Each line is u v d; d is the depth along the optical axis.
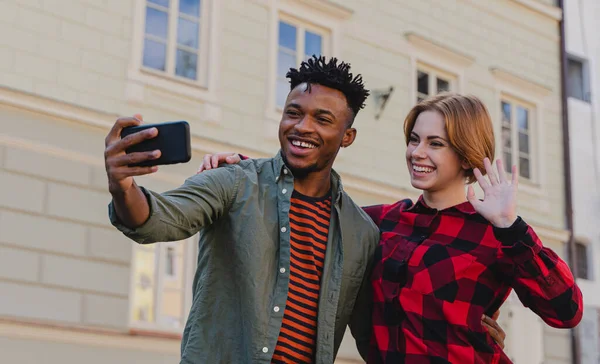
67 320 9.72
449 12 14.43
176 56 11.14
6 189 9.51
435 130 3.52
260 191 3.15
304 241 3.15
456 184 3.57
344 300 3.29
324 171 3.24
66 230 9.87
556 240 15.26
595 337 15.43
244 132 11.54
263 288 3.01
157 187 10.63
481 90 14.69
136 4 10.77
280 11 12.23
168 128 2.57
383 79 13.27
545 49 15.88
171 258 10.82
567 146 15.77
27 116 9.77
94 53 10.36
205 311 3.03
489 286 3.38
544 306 3.28
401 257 3.42
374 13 13.34
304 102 3.18
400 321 3.35
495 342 3.42
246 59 11.73
